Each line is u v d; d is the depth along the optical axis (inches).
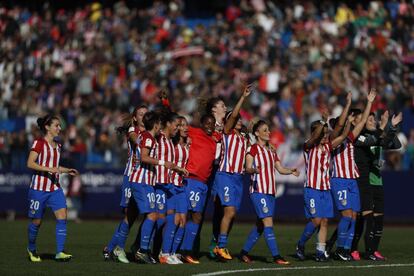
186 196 1780.3
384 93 3410.4
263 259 1815.9
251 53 3875.5
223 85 3661.4
